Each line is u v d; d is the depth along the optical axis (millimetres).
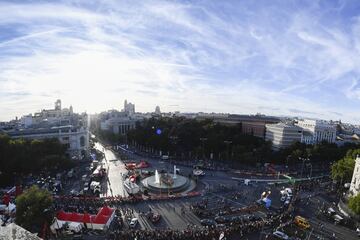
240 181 121562
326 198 104062
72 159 148250
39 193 65812
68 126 180000
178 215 80875
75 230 65375
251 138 187625
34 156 121812
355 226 78688
